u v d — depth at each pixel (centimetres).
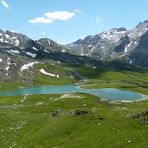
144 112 6297
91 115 7100
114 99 19988
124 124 6009
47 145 6269
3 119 10081
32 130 7775
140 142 5128
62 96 18475
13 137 7688
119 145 5216
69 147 5759
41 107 14825
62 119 7331
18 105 16925
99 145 5447
